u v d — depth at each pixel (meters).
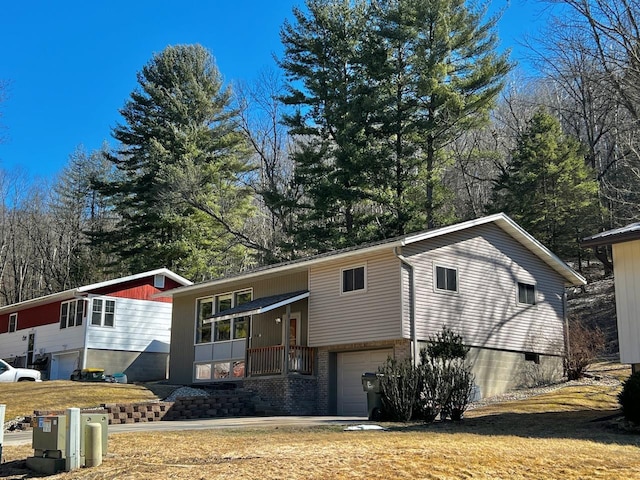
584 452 10.66
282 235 46.31
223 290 29.23
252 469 9.49
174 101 47.03
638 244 16.00
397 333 21.39
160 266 46.34
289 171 56.03
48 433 10.49
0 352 41.44
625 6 27.00
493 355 24.28
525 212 39.66
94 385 25.33
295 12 40.41
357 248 22.98
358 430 14.93
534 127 41.84
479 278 24.39
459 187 52.94
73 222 62.22
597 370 27.12
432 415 17.30
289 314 24.02
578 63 31.38
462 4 35.19
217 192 45.69
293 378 23.56
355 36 39.97
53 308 37.62
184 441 13.11
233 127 48.78
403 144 37.81
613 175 42.03
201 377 29.12
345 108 37.53
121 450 11.93
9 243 65.38
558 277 28.06
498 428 15.05
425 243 22.75
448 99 34.03
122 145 55.22
